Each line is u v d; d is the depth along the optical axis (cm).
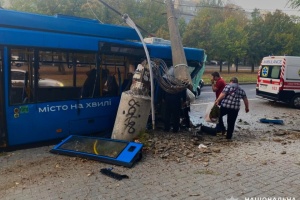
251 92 2208
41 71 688
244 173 548
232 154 659
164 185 496
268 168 574
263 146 730
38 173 547
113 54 814
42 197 455
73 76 746
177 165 586
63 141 686
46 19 704
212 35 3744
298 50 4588
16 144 665
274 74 1532
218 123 852
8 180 518
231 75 3962
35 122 686
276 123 1057
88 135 794
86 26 777
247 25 4497
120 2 2952
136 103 733
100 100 802
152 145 689
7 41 627
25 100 670
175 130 822
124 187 488
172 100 806
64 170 560
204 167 577
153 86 776
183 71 893
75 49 731
